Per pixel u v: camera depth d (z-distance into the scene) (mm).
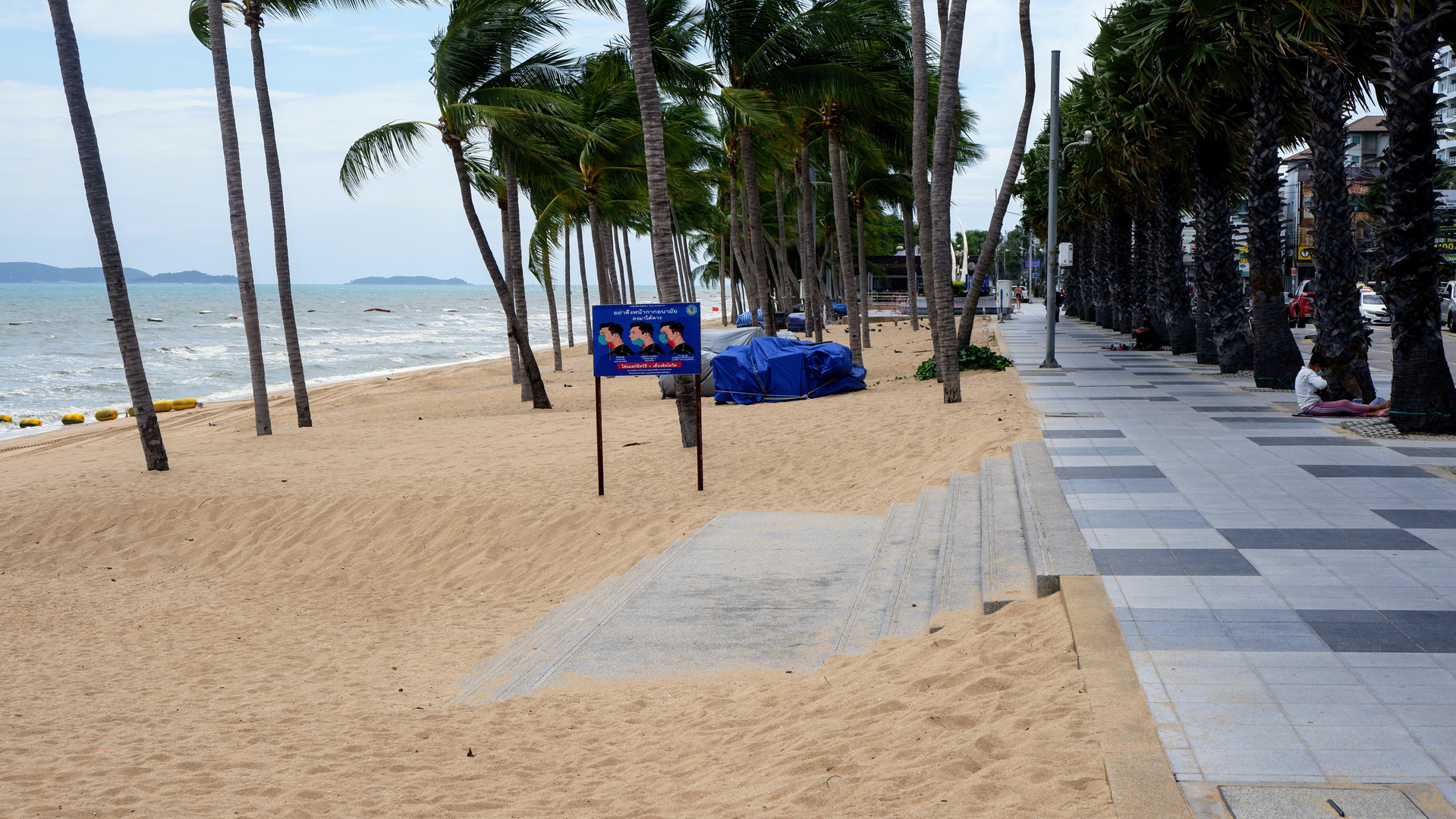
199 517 13398
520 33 21594
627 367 12875
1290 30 14250
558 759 5594
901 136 26875
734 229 40844
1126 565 6781
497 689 7199
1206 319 22750
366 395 33500
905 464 13133
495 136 22047
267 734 6633
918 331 48375
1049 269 23156
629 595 8719
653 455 15203
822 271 61000
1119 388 18344
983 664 5570
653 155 15219
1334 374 14125
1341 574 6449
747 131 27297
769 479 13297
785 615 8055
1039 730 4438
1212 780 3809
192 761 6066
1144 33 18125
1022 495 9070
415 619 10031
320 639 9508
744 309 75312
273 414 28375
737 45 24156
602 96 29031
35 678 8516
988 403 16812
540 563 11289
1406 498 8656
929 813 3883
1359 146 74500
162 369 50406
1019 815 3725
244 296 20375
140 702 7719
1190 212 29031
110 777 5855
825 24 23016
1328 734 4168
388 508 13047
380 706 7184
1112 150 26234
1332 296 14047
